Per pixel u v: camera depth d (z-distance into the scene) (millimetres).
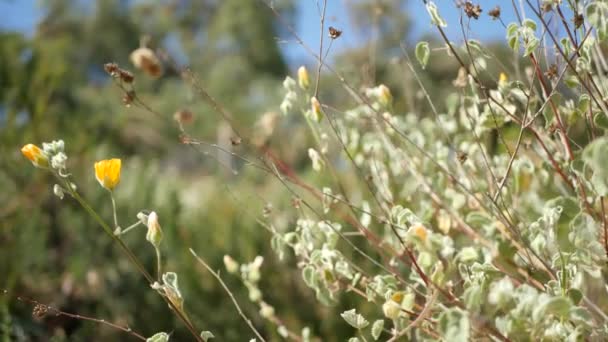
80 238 1401
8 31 1932
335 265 755
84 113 2104
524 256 731
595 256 641
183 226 1361
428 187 803
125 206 1445
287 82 780
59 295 1302
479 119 746
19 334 1100
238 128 835
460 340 544
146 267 1325
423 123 889
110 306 1286
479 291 562
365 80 877
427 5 670
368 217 784
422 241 599
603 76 718
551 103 691
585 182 667
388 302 634
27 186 1483
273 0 777
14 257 1294
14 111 1685
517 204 779
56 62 2051
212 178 1780
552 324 600
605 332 634
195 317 1195
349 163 874
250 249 1242
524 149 805
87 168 1661
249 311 1199
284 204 1191
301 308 1174
